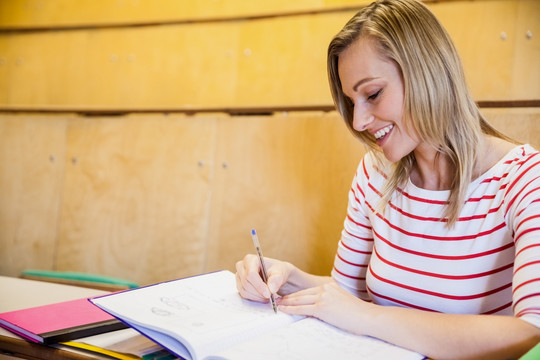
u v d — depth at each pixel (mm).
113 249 1595
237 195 1457
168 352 692
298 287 971
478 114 878
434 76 806
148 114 1733
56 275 1463
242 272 870
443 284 848
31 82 2137
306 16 1780
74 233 1645
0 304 937
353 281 1062
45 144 1690
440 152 870
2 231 1719
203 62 1924
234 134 1469
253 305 813
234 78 1881
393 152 866
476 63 1453
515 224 757
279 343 657
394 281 902
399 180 947
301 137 1385
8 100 2162
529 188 758
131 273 1571
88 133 1641
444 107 817
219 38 1906
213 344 648
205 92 1919
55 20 2117
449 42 831
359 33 831
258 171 1435
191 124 1521
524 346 611
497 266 813
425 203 892
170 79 1968
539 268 657
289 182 1396
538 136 1127
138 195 1573
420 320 689
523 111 1282
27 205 1700
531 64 1393
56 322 785
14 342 735
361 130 873
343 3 1743
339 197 1335
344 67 848
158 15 1985
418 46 802
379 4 852
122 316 708
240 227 1447
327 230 1346
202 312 753
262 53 1842
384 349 663
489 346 631
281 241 1396
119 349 704
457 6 1480
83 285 1465
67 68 2096
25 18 2146
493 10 1440
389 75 815
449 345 652
